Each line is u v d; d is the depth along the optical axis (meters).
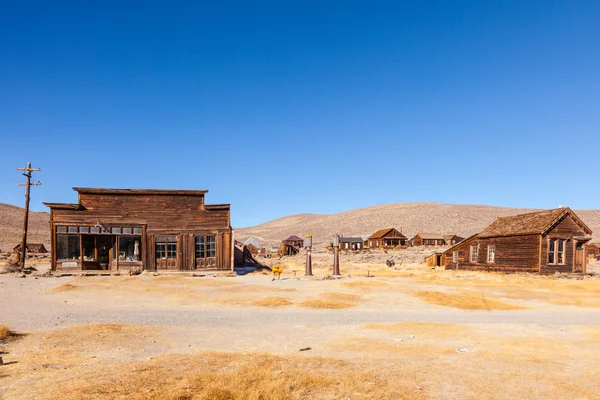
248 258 49.44
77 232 34.66
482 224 142.75
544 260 35.53
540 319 15.33
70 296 20.86
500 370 8.45
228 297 20.45
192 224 36.03
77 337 11.40
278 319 14.83
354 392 6.93
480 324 14.12
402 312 16.67
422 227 150.50
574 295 22.61
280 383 7.13
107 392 6.59
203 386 6.95
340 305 17.95
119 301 19.25
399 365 8.77
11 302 18.78
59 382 7.19
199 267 35.66
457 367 8.63
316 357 9.34
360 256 76.50
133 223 35.38
